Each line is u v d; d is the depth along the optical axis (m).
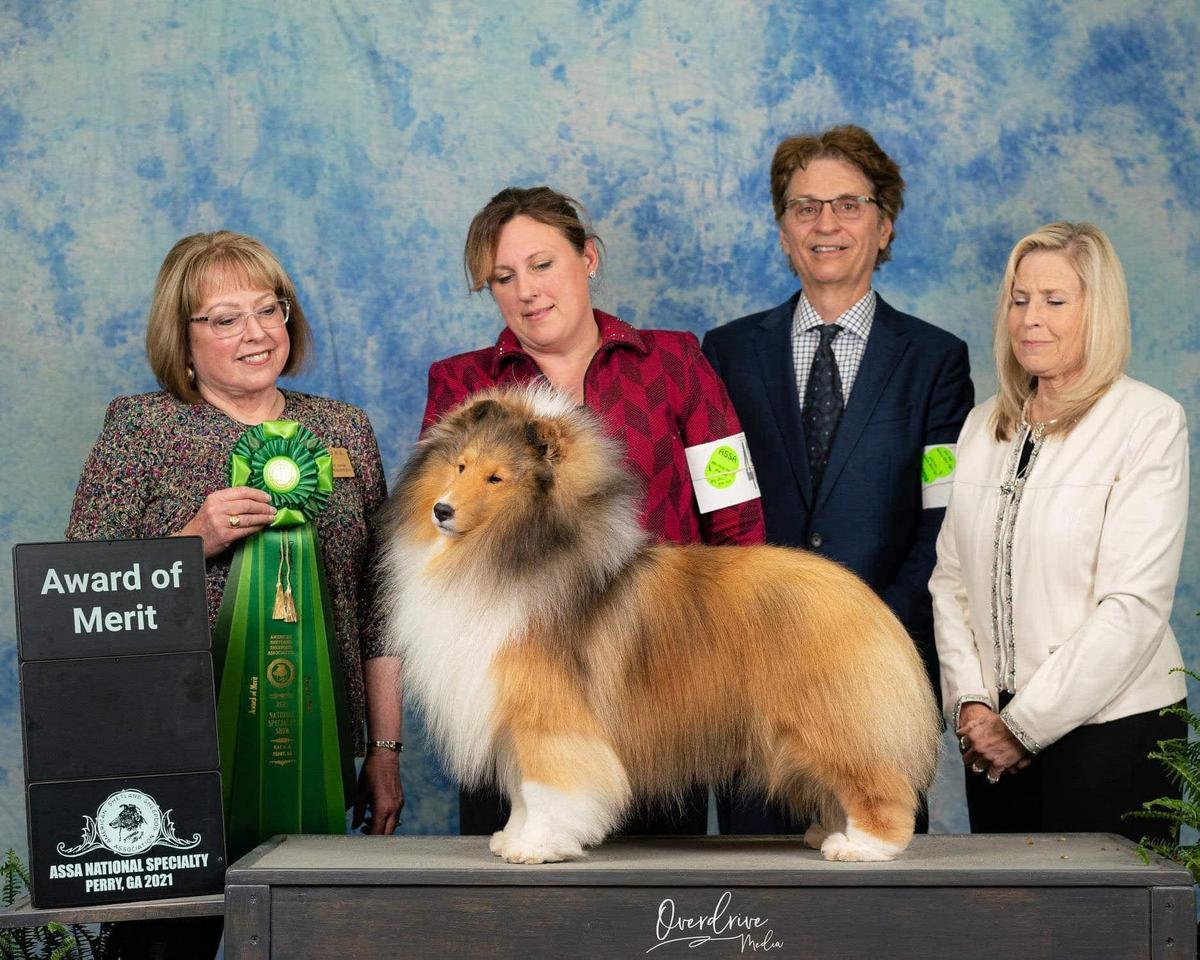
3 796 4.81
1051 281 3.51
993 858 2.80
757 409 4.27
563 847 2.72
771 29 5.05
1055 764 3.42
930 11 5.03
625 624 2.84
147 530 3.31
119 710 2.80
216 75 4.94
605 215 5.08
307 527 3.24
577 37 5.05
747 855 2.88
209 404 3.45
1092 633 3.31
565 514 2.85
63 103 4.88
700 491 3.67
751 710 2.86
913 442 4.12
